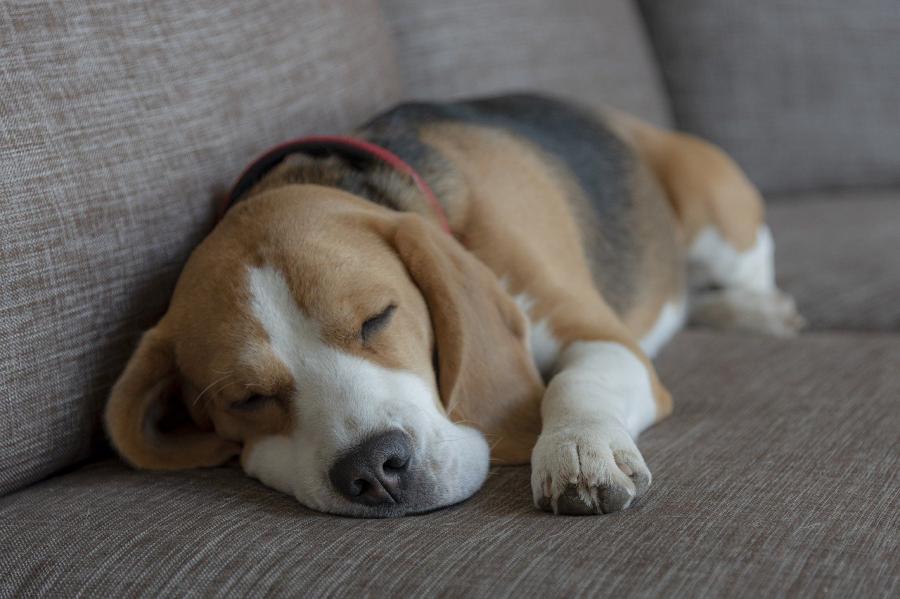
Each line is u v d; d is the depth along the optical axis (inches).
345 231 67.3
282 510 60.9
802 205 141.8
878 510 54.7
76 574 54.9
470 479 62.8
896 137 143.3
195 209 75.8
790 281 112.4
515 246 78.9
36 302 65.0
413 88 119.2
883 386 77.2
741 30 144.9
